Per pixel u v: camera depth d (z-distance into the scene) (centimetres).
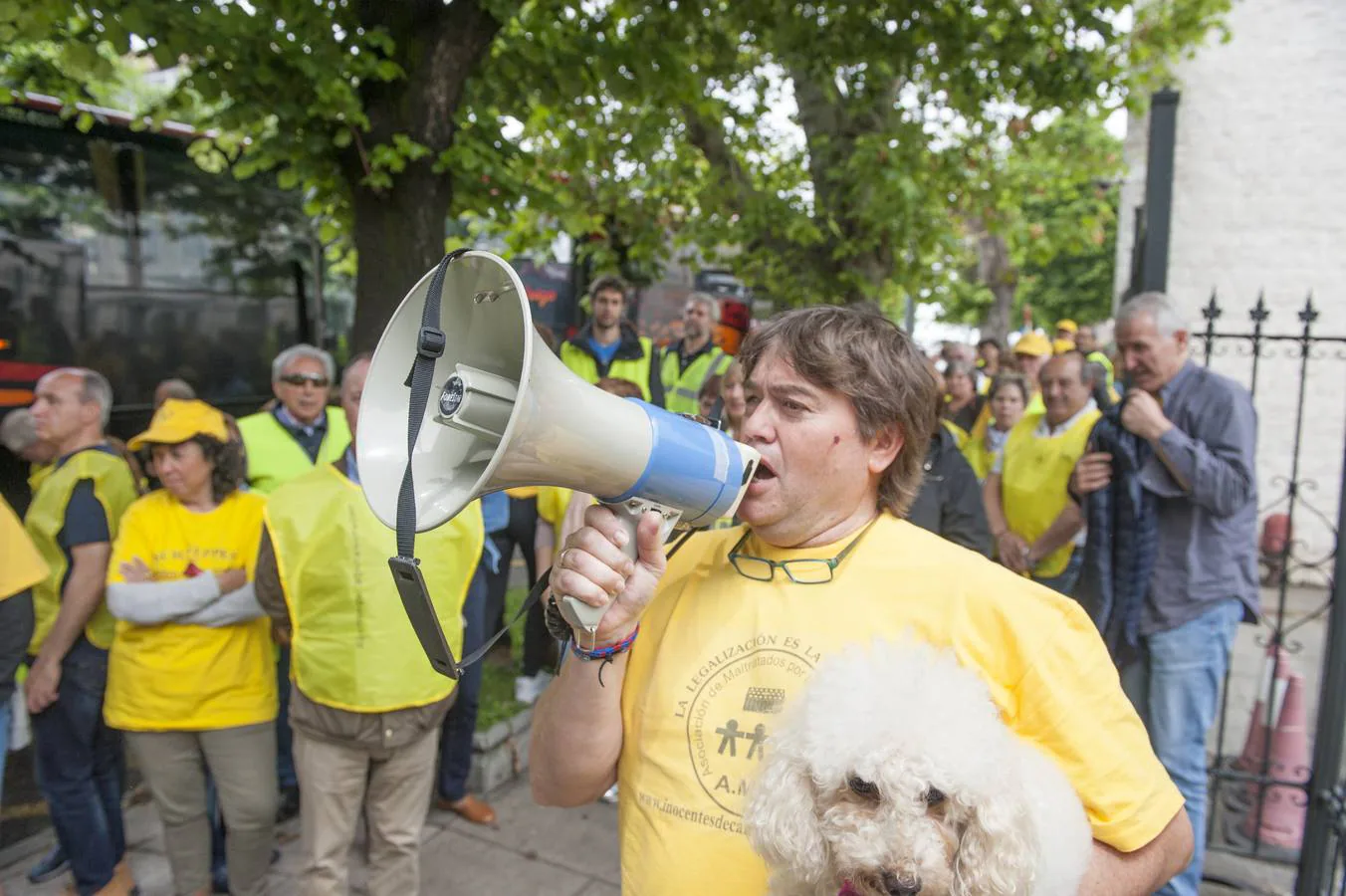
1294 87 691
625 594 118
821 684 101
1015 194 795
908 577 125
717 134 684
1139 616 296
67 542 280
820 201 672
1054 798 103
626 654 136
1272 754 350
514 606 589
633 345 588
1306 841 272
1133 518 292
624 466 110
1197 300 728
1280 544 654
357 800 262
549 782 142
